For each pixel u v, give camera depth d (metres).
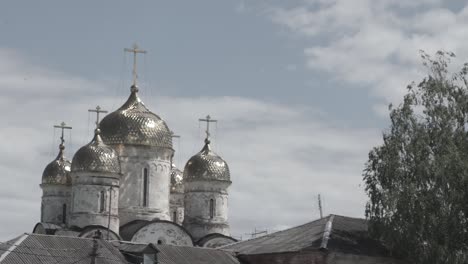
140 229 90.69
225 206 104.94
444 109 63.56
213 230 102.75
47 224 93.19
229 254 66.19
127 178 96.44
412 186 60.62
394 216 61.22
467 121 63.34
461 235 59.12
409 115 64.38
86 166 92.56
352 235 65.38
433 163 60.53
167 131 100.25
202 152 107.38
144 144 97.38
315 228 67.31
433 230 59.16
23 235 61.44
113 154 94.44
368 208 63.38
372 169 64.31
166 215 97.75
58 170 103.31
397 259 62.91
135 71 103.81
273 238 68.94
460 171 59.69
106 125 98.88
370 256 61.78
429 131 63.34
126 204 95.69
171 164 105.56
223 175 104.94
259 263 63.91
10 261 56.81
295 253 61.22
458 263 57.78
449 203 59.62
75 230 90.44
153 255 61.84
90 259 59.25
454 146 61.31
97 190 92.25
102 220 91.44
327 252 60.25
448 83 65.00
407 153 63.03
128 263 61.09
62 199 102.75
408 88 65.69
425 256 58.56
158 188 97.50
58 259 58.69
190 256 63.44
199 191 103.94
